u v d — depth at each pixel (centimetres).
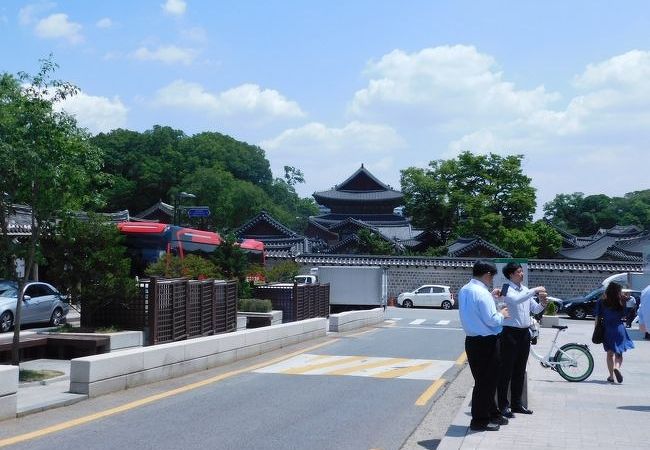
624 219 11494
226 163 9638
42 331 1806
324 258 5747
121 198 8638
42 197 1341
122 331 1761
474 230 6644
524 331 970
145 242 2867
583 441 812
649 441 820
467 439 811
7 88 1311
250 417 985
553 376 1448
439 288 5362
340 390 1236
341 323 2667
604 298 1379
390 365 1614
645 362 1812
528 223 6856
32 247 1376
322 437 877
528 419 948
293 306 2953
